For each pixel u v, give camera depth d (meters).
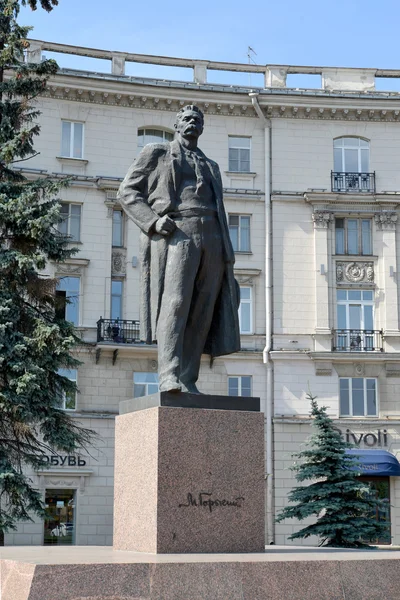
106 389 29.09
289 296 30.55
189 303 7.39
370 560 5.82
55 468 27.95
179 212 7.52
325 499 20.97
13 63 20.83
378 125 31.97
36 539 27.33
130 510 6.97
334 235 31.03
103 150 30.53
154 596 5.24
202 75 31.86
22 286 19.59
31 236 19.12
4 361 18.44
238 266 30.62
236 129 31.59
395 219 31.03
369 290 30.86
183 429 6.80
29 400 18.80
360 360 30.11
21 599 5.11
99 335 29.02
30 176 29.55
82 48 30.62
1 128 20.23
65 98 30.31
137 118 30.94
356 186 31.52
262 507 6.90
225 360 30.02
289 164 31.47
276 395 29.89
